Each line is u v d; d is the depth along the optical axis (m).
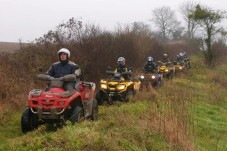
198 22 37.16
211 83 24.39
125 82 14.15
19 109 11.42
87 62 15.34
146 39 25.08
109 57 16.77
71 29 15.90
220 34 36.38
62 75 9.84
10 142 7.80
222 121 13.84
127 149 7.15
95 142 6.95
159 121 8.66
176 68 27.50
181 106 9.69
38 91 9.13
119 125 8.52
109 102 13.83
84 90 9.97
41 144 7.02
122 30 22.30
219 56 36.28
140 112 10.52
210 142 10.33
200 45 37.59
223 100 19.11
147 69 19.25
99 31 17.33
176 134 8.20
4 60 13.17
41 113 8.83
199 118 12.89
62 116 8.76
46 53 14.46
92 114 10.14
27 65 13.68
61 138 7.14
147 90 15.96
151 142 7.81
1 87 11.53
